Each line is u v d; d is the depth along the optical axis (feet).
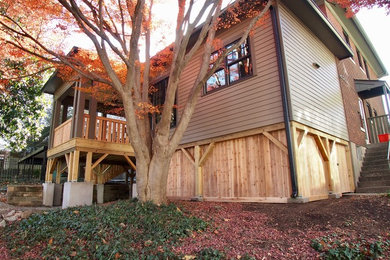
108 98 33.86
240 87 25.49
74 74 26.30
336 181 26.68
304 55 26.13
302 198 19.98
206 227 15.19
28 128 51.24
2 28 20.38
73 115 30.40
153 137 20.58
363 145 36.06
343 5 25.52
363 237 12.79
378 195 19.67
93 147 29.73
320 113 26.48
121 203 18.83
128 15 22.02
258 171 23.44
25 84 46.80
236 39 26.68
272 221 16.38
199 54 30.68
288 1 24.35
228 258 11.31
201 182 28.17
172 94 18.84
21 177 57.67
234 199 24.56
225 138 26.22
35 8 19.80
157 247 12.37
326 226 14.61
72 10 16.19
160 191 18.84
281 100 22.11
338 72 34.04
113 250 11.83
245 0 24.17
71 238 13.62
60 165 37.45
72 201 26.22
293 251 11.99
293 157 20.70
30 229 15.55
